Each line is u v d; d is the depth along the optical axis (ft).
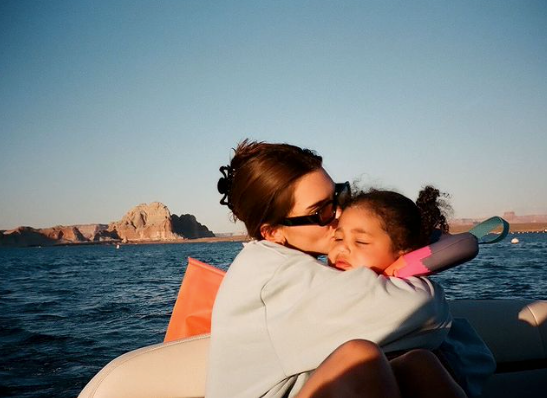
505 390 7.63
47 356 25.12
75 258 205.16
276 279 5.54
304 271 5.55
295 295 5.46
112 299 49.90
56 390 19.40
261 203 6.32
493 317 7.86
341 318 5.26
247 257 5.88
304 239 6.41
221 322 5.73
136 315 38.70
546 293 39.47
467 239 5.74
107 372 6.36
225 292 5.82
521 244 174.29
